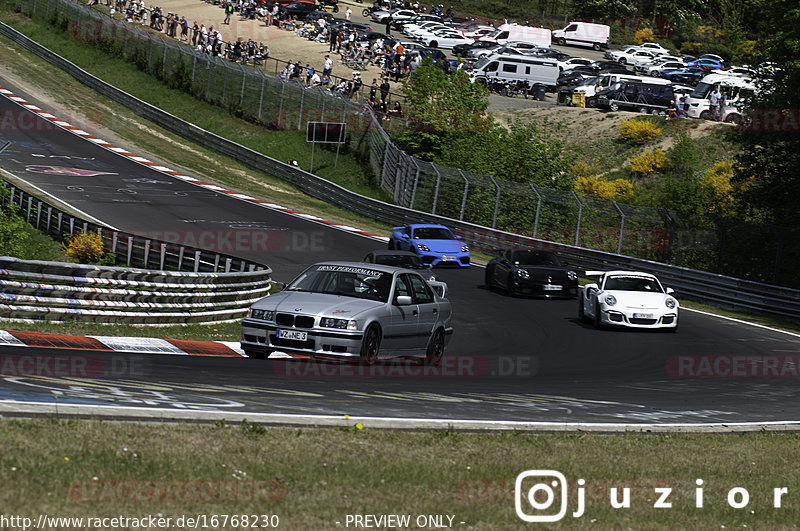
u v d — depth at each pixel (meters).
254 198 95.69
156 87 138.62
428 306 31.58
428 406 22.80
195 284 40.44
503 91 152.00
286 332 27.42
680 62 178.75
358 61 151.75
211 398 20.19
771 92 83.56
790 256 70.12
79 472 12.88
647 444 21.06
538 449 18.98
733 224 68.06
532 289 57.75
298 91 122.75
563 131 129.88
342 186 108.81
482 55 168.00
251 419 18.08
